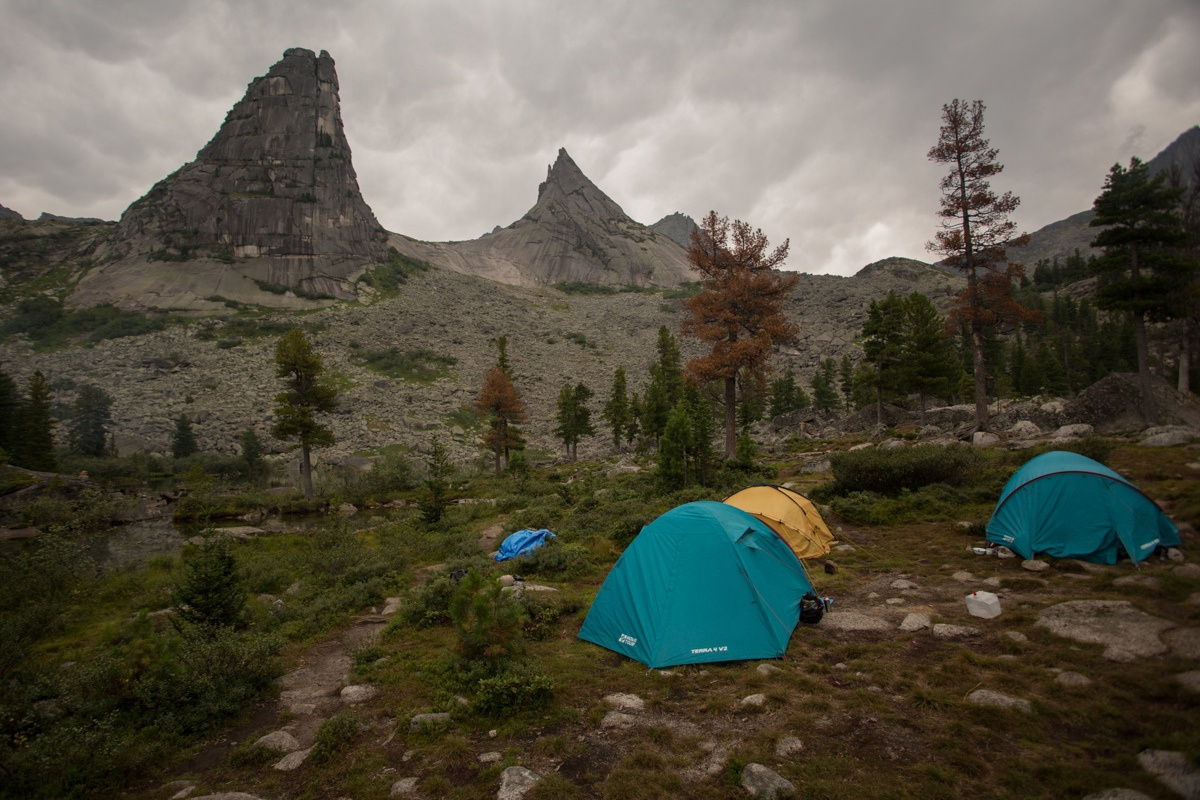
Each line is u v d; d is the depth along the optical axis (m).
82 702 6.62
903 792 4.21
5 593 12.30
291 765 5.51
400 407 78.31
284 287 129.75
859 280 157.25
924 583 9.53
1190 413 25.11
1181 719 4.66
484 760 5.30
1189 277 24.20
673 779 4.69
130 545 24.22
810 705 5.73
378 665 8.01
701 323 31.14
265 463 57.19
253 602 11.84
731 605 7.44
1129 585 7.80
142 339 96.75
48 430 46.22
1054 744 4.65
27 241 141.88
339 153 164.12
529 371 103.88
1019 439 24.45
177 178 150.38
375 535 21.00
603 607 8.29
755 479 22.28
